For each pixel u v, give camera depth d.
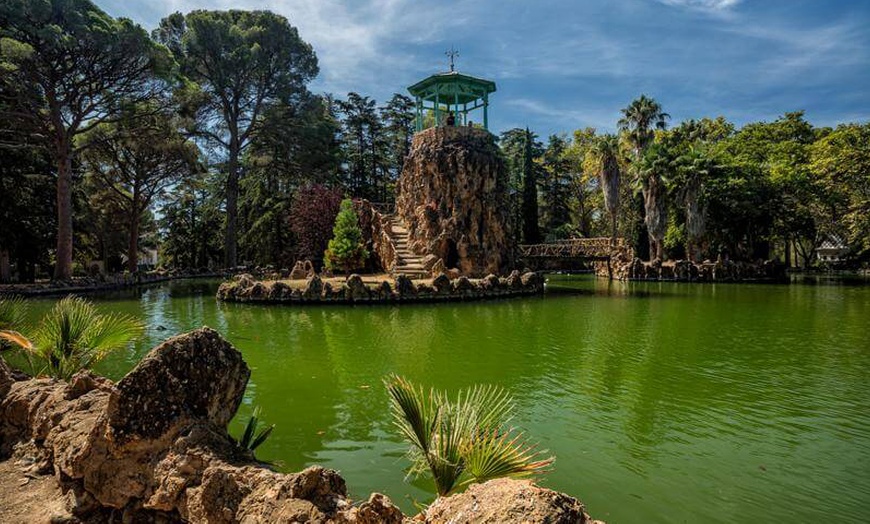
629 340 17.77
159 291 39.03
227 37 52.59
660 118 58.56
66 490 5.16
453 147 41.25
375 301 29.28
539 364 13.98
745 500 6.62
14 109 38.38
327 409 9.98
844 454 8.06
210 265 73.69
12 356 11.19
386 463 7.45
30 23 31.86
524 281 34.91
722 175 52.25
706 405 10.48
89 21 33.84
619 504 6.48
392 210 57.16
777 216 54.03
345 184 67.25
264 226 56.09
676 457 7.92
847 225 48.03
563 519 3.20
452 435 4.91
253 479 4.35
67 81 36.84
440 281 30.86
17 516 4.93
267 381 12.14
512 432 8.88
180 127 49.19
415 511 6.00
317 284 29.34
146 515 4.67
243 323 21.97
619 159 62.91
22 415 6.73
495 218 40.97
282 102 57.72
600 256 53.59
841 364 14.09
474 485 3.84
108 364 13.28
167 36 53.25
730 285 43.44
